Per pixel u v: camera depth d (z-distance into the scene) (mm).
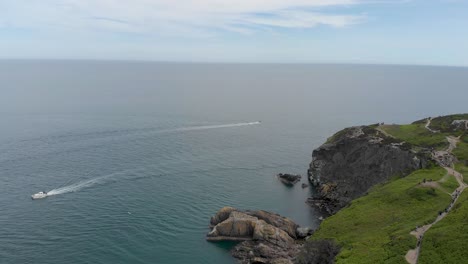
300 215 114438
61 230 94875
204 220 105125
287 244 92812
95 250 87188
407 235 70625
